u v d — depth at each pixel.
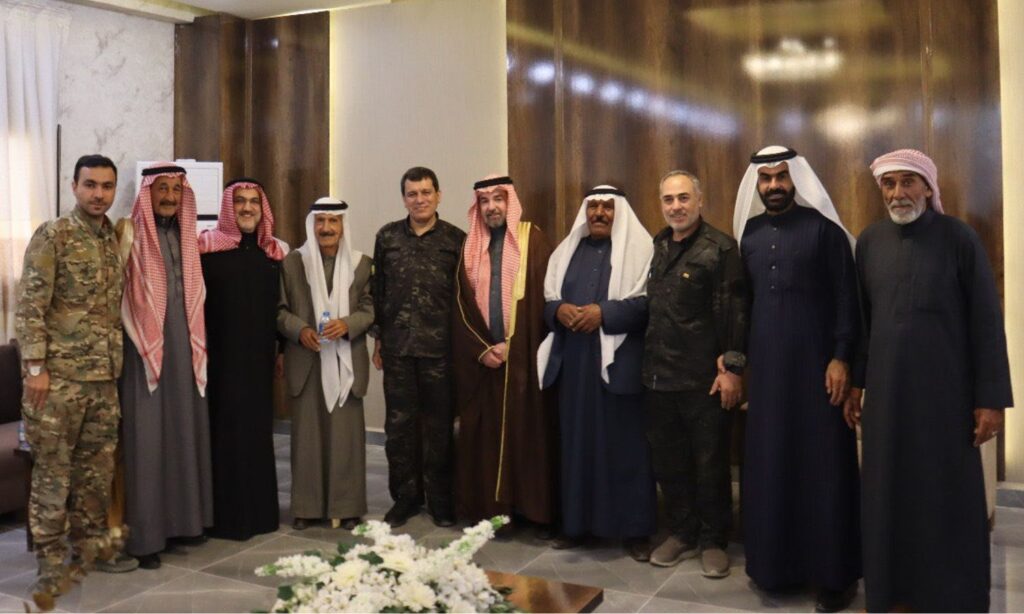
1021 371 4.38
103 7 6.03
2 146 5.56
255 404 3.94
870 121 4.57
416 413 4.08
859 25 4.57
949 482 2.63
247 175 6.36
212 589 3.32
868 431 2.74
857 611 3.02
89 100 6.06
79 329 3.29
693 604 3.11
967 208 4.39
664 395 3.43
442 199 5.85
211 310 3.88
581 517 3.62
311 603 1.61
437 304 3.98
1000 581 3.29
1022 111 4.33
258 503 3.96
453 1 5.75
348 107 6.12
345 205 4.07
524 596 2.26
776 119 4.77
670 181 3.38
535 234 3.90
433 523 4.12
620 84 5.13
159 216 3.67
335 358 4.02
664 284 3.42
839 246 3.04
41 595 1.34
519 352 3.78
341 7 6.11
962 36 4.37
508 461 3.80
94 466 3.39
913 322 2.67
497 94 5.65
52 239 3.24
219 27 6.32
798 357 3.05
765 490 3.07
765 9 4.77
